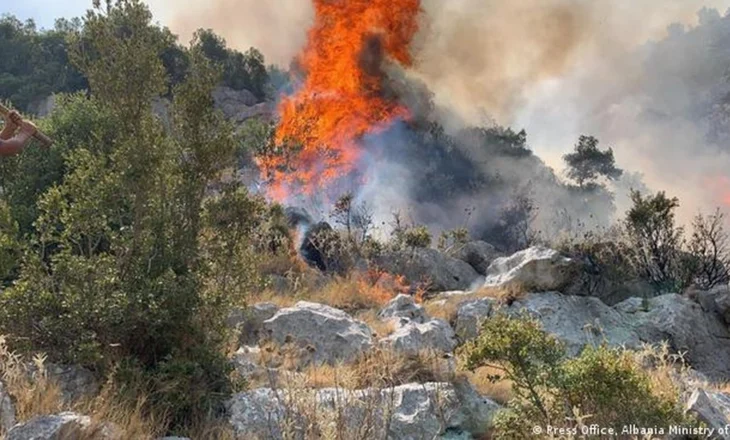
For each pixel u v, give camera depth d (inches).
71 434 168.2
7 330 229.8
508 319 229.6
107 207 257.4
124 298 233.1
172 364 226.2
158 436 198.7
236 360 269.1
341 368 247.1
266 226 627.5
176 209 268.1
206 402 224.2
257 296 425.4
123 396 205.6
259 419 216.1
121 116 265.7
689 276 624.7
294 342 297.6
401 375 280.5
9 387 185.2
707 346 504.4
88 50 289.0
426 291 634.8
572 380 207.9
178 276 254.5
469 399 271.0
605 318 506.3
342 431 171.5
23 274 244.8
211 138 277.6
